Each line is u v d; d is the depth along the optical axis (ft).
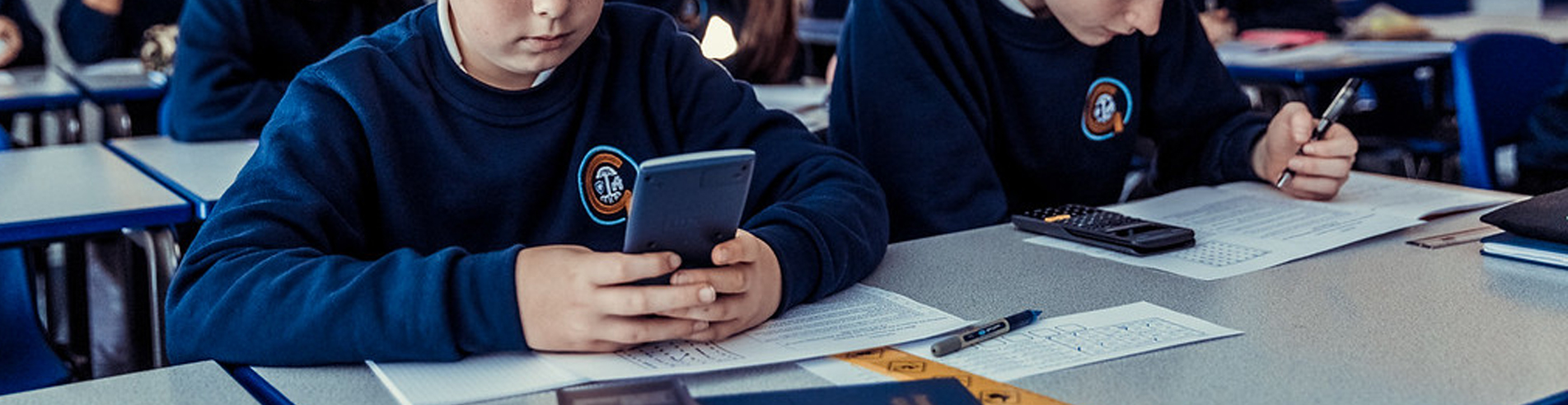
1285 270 3.64
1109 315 3.20
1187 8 5.62
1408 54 10.28
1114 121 5.51
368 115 3.70
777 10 8.99
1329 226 4.18
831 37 13.96
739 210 2.95
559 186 4.03
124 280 5.84
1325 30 13.76
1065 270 3.71
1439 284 3.43
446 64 3.83
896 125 5.14
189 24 8.09
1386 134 10.77
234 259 3.15
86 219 5.10
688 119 4.30
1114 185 5.65
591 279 2.86
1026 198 5.55
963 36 5.23
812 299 3.37
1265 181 5.08
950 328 3.09
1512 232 3.73
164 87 10.50
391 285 2.92
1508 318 3.09
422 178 3.84
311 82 3.74
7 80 11.07
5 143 6.75
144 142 7.66
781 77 9.20
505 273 2.92
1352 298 3.31
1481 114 7.62
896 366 2.84
